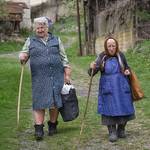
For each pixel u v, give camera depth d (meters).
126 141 8.62
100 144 8.48
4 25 63.06
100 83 8.74
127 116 8.71
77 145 8.45
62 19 76.19
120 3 31.77
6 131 9.70
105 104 8.64
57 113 9.29
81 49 39.25
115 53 8.75
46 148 8.35
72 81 19.17
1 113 11.70
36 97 8.92
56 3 77.00
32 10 77.12
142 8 29.30
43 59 8.88
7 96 14.27
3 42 58.69
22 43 60.16
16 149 8.34
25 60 9.10
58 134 9.34
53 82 8.91
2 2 60.25
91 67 8.76
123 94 8.61
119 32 31.83
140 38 28.64
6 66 24.59
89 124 10.27
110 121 8.64
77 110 9.24
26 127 10.11
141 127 9.80
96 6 37.50
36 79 8.93
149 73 19.75
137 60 23.98
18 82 17.59
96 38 37.84
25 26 70.75
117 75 8.63
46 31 9.02
